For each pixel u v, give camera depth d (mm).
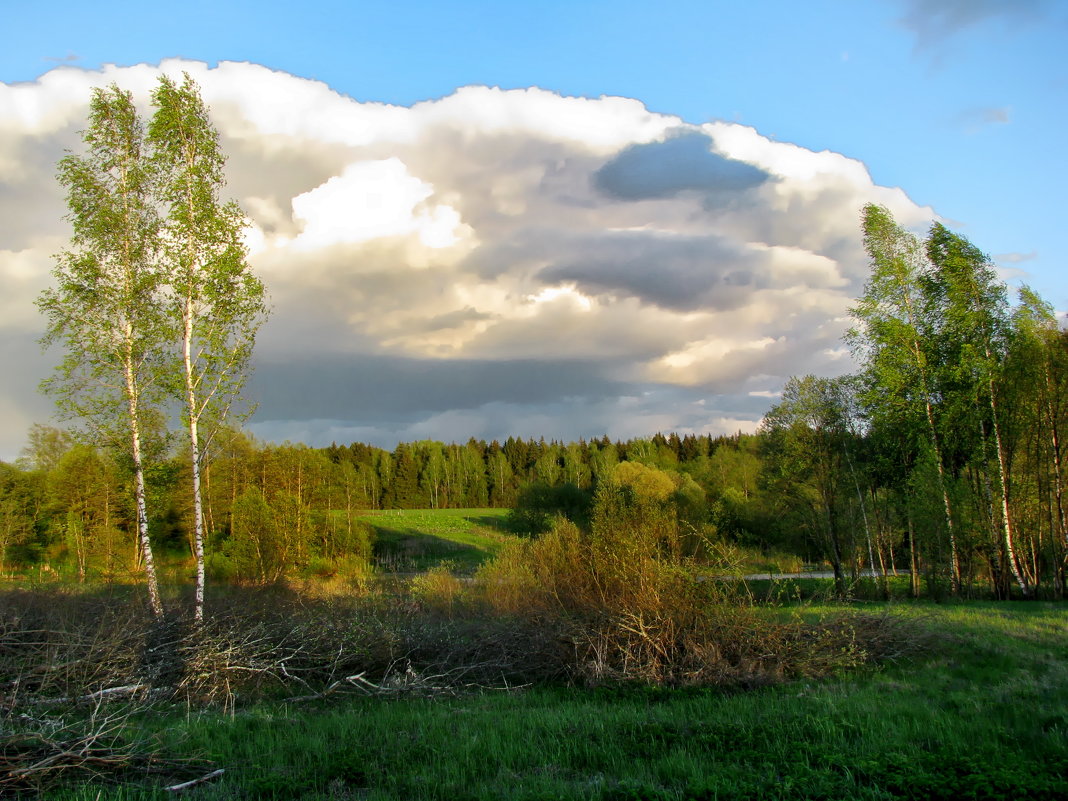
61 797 7230
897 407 31531
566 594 17266
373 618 15758
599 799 6766
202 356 20141
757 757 8055
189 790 7504
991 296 29938
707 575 14500
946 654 14414
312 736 9555
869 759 7508
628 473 59969
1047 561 31219
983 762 7227
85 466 48625
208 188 20938
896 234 31547
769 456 39156
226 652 12922
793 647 13625
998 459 29500
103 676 12297
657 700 11844
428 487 125000
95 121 21578
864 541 38250
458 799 6938
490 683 13742
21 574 48219
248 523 42875
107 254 21172
